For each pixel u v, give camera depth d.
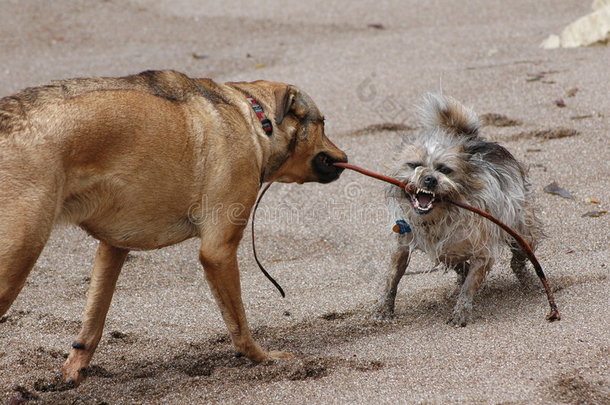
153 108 8.03
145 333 10.04
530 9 27.89
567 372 8.02
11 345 9.63
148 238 8.45
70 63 23.42
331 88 19.56
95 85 7.95
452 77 19.42
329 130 16.98
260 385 8.20
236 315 8.75
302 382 8.21
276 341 9.67
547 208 13.06
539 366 8.20
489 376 8.08
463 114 10.41
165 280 11.80
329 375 8.35
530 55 21.11
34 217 7.22
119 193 7.91
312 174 9.73
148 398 8.12
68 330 10.10
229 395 8.04
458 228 9.70
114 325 10.25
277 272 11.88
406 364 8.55
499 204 9.82
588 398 7.50
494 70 19.70
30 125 7.37
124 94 7.95
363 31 26.77
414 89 18.86
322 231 13.26
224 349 9.52
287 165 9.46
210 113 8.44
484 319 9.77
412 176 9.50
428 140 9.95
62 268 12.20
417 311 10.36
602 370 8.04
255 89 9.17
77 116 7.55
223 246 8.55
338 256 12.40
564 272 10.92
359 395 7.84
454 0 29.86
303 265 12.10
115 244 8.42
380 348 9.10
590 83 18.06
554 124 16.14
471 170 9.74
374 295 10.91
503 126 16.33
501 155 10.29
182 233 8.62
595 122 16.06
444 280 11.27
